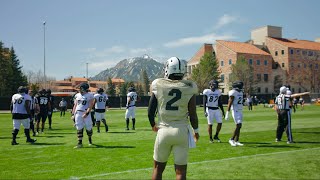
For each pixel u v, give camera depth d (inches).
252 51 3203.7
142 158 335.9
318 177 251.9
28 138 465.7
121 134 567.8
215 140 474.6
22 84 2583.7
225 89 3154.5
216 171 273.6
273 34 3572.8
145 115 1189.1
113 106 2170.3
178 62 173.9
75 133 597.3
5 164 310.3
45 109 604.7
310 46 3543.3
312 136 516.4
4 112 1620.3
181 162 166.9
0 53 2459.4
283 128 454.9
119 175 263.1
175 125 167.8
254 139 485.4
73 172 274.7
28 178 256.4
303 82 3346.5
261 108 1726.1
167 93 169.0
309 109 1542.8
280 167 287.1
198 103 2260.1
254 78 3134.8
